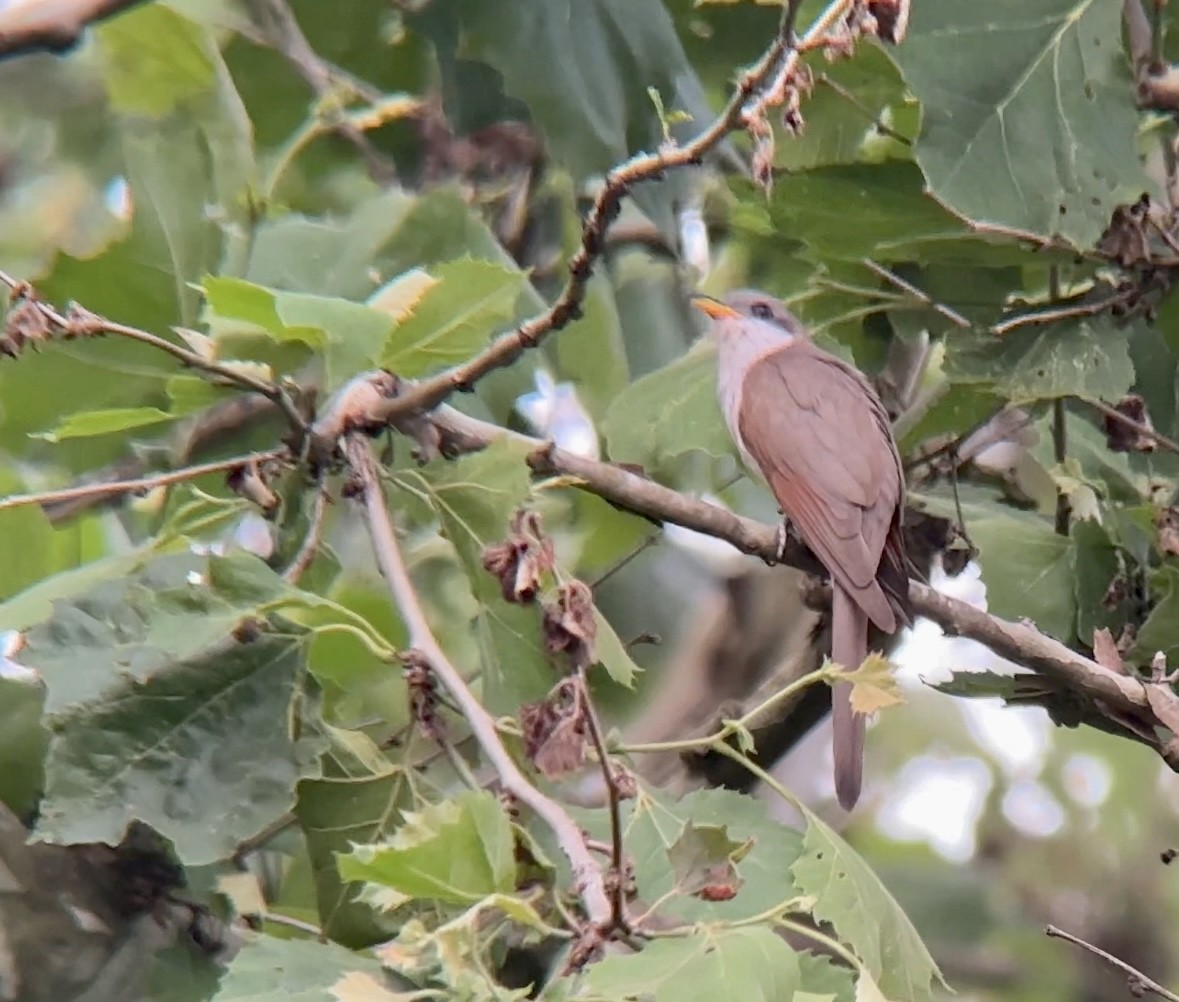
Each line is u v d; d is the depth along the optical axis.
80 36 8.40
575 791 8.89
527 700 7.46
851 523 8.73
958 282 9.50
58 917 7.82
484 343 7.08
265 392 7.13
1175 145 9.50
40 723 7.62
